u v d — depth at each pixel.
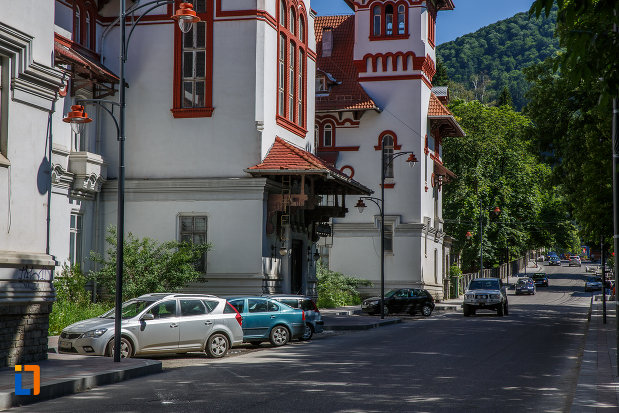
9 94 16.33
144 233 31.45
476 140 71.31
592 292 82.50
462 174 70.69
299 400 12.44
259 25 31.36
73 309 25.23
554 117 38.84
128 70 32.09
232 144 31.27
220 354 20.02
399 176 52.78
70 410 11.52
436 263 59.19
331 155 53.38
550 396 13.23
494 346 23.12
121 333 18.36
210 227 31.11
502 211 75.88
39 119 17.36
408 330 30.62
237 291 30.75
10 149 16.36
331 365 17.89
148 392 13.48
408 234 52.53
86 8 30.92
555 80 38.81
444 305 53.66
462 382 14.88
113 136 31.80
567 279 109.31
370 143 53.06
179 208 31.34
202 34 31.77
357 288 53.12
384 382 14.80
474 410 11.60
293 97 35.06
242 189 30.89
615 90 8.62
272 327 23.44
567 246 95.69
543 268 140.88
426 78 53.88
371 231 53.00
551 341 25.17
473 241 73.50
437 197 59.88
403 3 52.69
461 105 73.81
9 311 15.73
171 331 19.23
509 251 86.38
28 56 16.69
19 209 16.59
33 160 17.11
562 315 43.06
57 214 27.69
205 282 31.02
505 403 12.33
